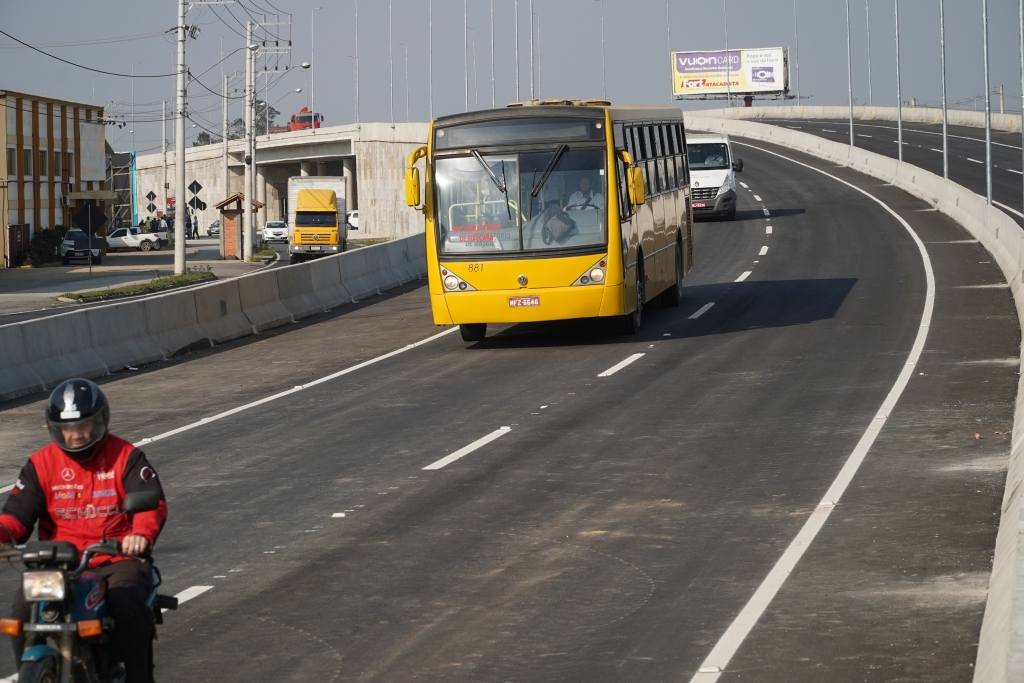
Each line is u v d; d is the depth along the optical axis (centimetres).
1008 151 7694
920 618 761
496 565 914
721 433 1372
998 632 657
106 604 554
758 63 14588
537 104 2261
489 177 2116
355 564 930
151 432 1538
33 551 532
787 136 9138
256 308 2730
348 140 11888
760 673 681
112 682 563
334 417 1586
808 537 958
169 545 1005
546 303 2095
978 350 1881
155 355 2284
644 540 968
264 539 1011
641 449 1306
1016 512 914
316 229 7169
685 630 759
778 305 2572
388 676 698
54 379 1991
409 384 1836
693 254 2928
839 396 1562
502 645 744
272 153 13412
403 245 3803
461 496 1134
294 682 694
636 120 2325
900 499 1061
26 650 525
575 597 833
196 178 15000
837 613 779
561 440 1370
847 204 5172
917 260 3259
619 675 687
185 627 797
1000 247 3195
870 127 10481
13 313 4291
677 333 2245
